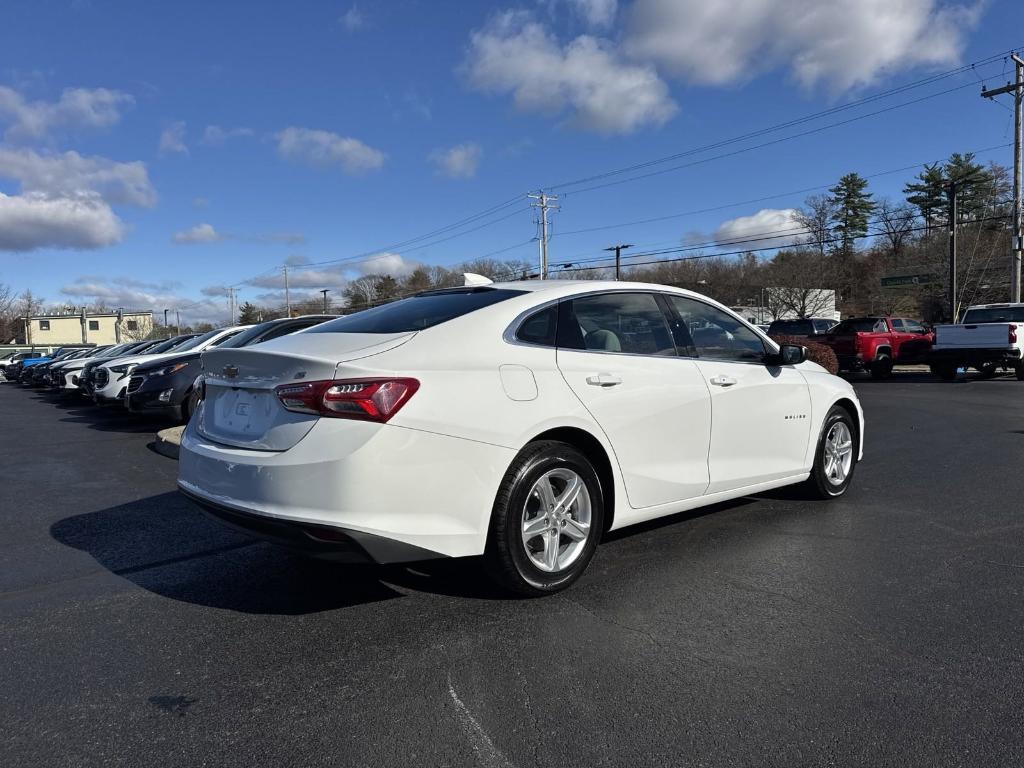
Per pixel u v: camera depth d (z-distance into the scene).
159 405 9.92
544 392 3.54
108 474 7.34
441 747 2.33
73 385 17.89
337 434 2.99
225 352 3.48
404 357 3.21
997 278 40.22
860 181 68.38
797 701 2.59
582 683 2.74
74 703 2.65
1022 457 7.40
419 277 86.69
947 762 2.23
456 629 3.24
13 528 5.19
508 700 2.62
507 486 3.37
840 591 3.65
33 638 3.23
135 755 2.31
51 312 96.69
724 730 2.41
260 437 3.24
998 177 57.81
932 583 3.75
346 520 2.96
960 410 12.00
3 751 2.34
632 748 2.31
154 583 3.94
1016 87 24.66
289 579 3.97
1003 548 4.32
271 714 2.55
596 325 3.98
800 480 5.22
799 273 46.12
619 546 4.43
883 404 13.20
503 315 3.65
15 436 10.63
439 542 3.16
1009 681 2.73
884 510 5.26
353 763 2.25
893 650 2.99
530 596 3.58
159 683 2.79
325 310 95.69
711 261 63.06
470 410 3.25
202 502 3.45
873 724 2.44
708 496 4.43
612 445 3.82
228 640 3.18
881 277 49.41
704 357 4.49
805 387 5.18
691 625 3.26
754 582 3.79
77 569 4.22
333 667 2.90
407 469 3.06
